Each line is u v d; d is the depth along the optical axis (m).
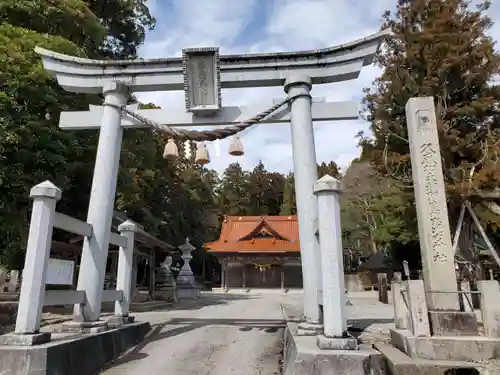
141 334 7.92
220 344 7.28
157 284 22.39
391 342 6.22
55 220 5.92
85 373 5.56
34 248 5.39
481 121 16.92
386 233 23.48
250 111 8.57
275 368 6.04
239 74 8.36
